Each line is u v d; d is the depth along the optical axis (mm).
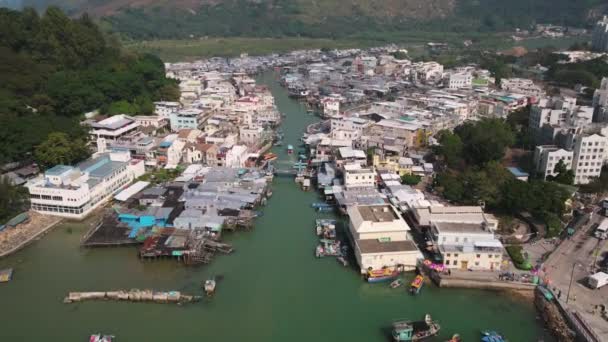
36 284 136500
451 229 144250
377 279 137125
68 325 120250
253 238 163375
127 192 189000
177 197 180750
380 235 147250
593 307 121688
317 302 130375
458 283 133750
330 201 190125
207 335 117438
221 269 144750
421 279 135250
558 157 197500
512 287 132750
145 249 146750
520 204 165875
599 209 176750
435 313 125188
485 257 137875
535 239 156500
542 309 124125
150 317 123625
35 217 172000
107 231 158750
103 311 125688
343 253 152250
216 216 166375
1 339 114688
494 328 119062
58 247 156625
